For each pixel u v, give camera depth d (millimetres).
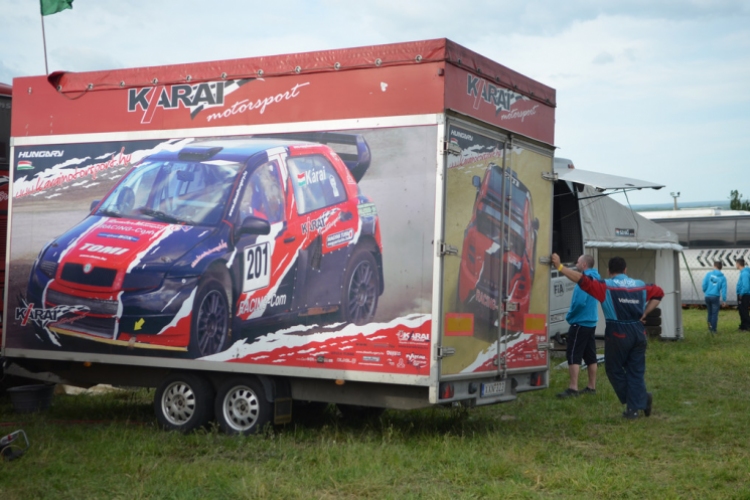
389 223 7383
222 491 6141
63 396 10727
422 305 7227
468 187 7574
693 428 8430
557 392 10930
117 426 8625
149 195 8523
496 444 7574
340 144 7645
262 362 7871
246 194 8055
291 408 8164
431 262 7211
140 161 8602
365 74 7586
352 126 7605
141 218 8547
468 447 7418
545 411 9469
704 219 33781
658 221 34844
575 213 15273
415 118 7340
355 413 9141
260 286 7918
